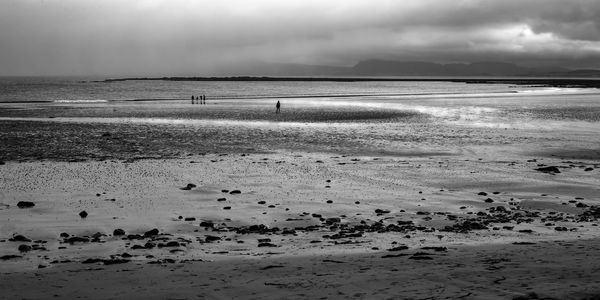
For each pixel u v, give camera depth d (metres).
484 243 11.49
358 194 17.59
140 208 15.25
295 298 7.17
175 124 41.91
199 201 16.28
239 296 7.35
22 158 24.61
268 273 8.74
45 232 12.68
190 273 8.83
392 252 10.55
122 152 27.25
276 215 14.70
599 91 118.75
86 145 29.58
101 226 13.30
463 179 20.41
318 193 17.69
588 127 40.81
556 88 145.38
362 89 146.88
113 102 73.75
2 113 51.78
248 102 73.94
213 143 31.05
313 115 51.25
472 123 43.91
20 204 15.24
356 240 12.03
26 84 179.25
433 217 14.67
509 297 6.88
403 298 7.02
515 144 31.38
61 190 17.48
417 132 37.22
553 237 12.30
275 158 25.58
